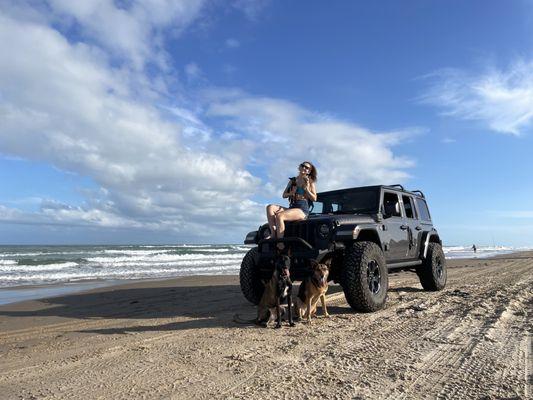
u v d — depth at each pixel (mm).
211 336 4910
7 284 13008
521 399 2834
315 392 3053
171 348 4363
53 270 20109
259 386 3191
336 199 7742
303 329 5184
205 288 10828
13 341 5070
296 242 6102
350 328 5148
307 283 5711
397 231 7457
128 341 4746
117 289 11023
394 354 3988
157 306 7691
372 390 3080
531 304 6559
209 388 3170
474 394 2969
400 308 6492
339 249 6250
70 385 3305
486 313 5855
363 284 5973
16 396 3094
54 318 6703
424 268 8578
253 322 5648
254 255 6723
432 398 2922
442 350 4098
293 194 6602
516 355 3869
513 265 16953
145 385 3260
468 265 18766
